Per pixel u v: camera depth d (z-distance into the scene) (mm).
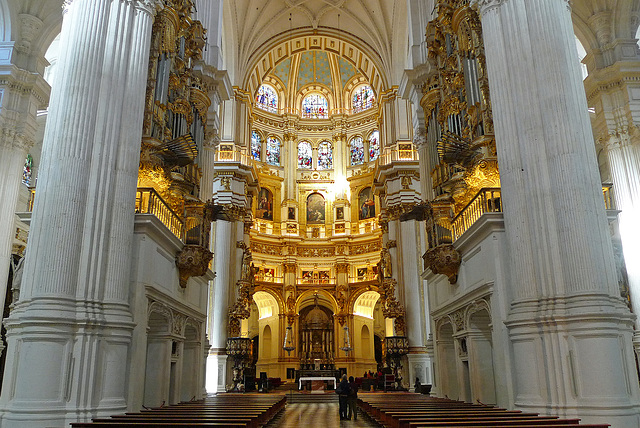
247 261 27469
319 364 31219
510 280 10391
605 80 17750
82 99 9906
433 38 17656
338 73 37000
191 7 16469
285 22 31750
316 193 36031
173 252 12742
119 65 10562
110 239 9750
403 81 20859
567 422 7156
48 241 9070
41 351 8477
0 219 15914
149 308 10859
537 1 10734
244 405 12188
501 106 10836
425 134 19828
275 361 32406
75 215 9312
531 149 10141
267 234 33625
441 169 15734
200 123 16719
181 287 13336
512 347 10133
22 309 8969
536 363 9242
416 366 24703
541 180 9930
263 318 34344
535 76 10445
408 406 11078
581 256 9164
